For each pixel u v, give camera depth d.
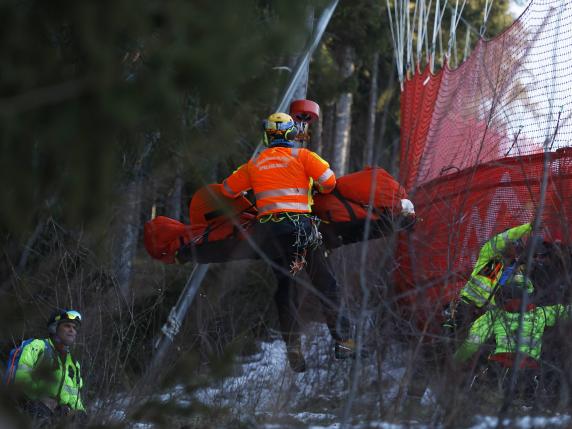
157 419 9.05
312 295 15.14
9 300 7.75
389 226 15.35
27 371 8.20
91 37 5.30
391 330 10.52
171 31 5.67
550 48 16.84
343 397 11.16
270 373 12.97
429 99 22.58
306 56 18.52
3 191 5.53
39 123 5.40
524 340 12.67
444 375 9.74
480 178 17.36
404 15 25.53
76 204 5.68
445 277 11.49
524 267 12.99
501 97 16.61
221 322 15.98
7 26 5.30
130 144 7.12
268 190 15.77
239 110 6.99
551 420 9.70
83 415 12.48
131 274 17.09
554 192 14.16
